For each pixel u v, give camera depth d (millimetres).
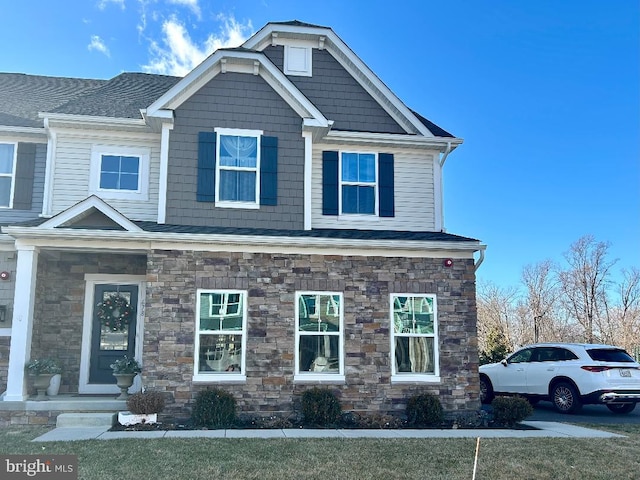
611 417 11414
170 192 11500
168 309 10227
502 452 7641
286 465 6672
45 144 12445
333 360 10656
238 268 10586
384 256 11086
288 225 11797
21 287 10141
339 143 13000
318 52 13812
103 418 9406
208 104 11969
